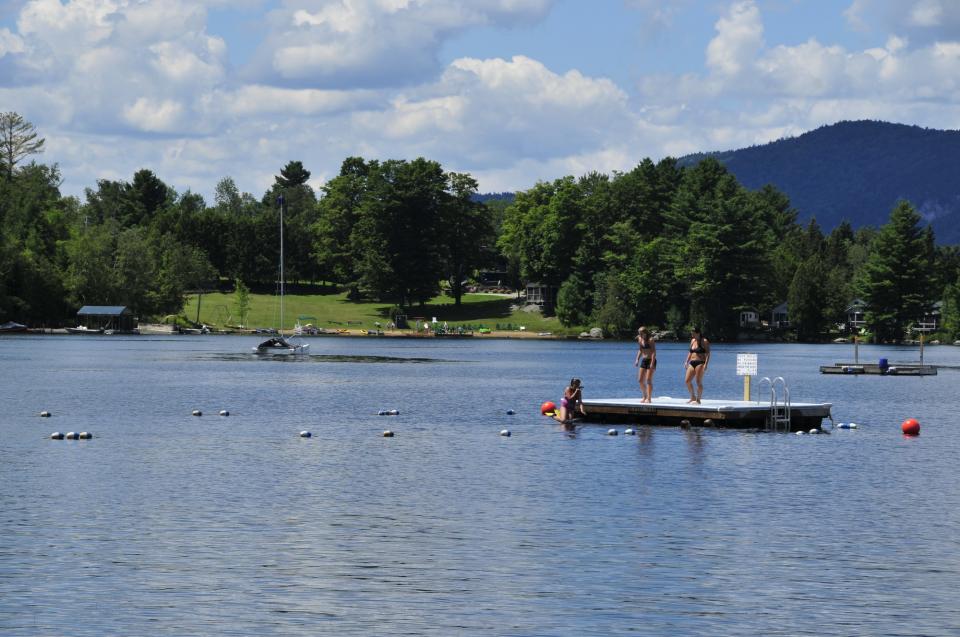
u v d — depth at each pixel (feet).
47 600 89.56
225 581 95.45
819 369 479.00
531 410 250.57
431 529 115.44
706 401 222.28
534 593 92.38
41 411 240.73
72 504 127.95
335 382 349.61
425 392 309.22
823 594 92.58
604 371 432.25
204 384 333.21
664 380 386.32
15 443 183.52
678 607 88.84
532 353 601.62
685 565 101.30
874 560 103.30
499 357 549.95
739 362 215.10
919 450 180.24
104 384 328.49
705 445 181.98
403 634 82.23
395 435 198.70
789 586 94.79
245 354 542.98
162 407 253.65
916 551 106.83
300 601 89.97
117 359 481.87
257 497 133.39
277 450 176.76
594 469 155.74
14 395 284.20
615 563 101.86
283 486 141.38
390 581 95.86
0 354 519.60
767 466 159.33
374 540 110.32
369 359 515.50
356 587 93.97
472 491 137.90
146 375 374.84
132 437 193.47
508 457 168.14
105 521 118.42
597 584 95.09
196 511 124.36
